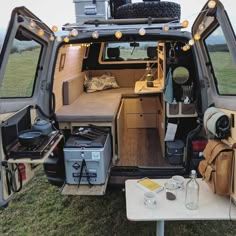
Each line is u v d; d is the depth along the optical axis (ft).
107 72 15.93
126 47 15.46
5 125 6.74
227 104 6.83
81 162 8.43
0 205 6.84
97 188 8.45
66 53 11.50
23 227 8.80
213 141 6.87
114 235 8.37
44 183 11.77
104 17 10.85
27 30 7.45
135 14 10.87
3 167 6.77
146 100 14.53
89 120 9.89
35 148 7.05
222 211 6.26
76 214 9.53
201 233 8.41
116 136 10.57
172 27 8.83
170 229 8.61
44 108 9.14
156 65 15.55
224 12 6.40
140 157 10.82
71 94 12.17
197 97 8.96
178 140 10.41
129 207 6.41
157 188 7.13
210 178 6.61
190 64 9.66
